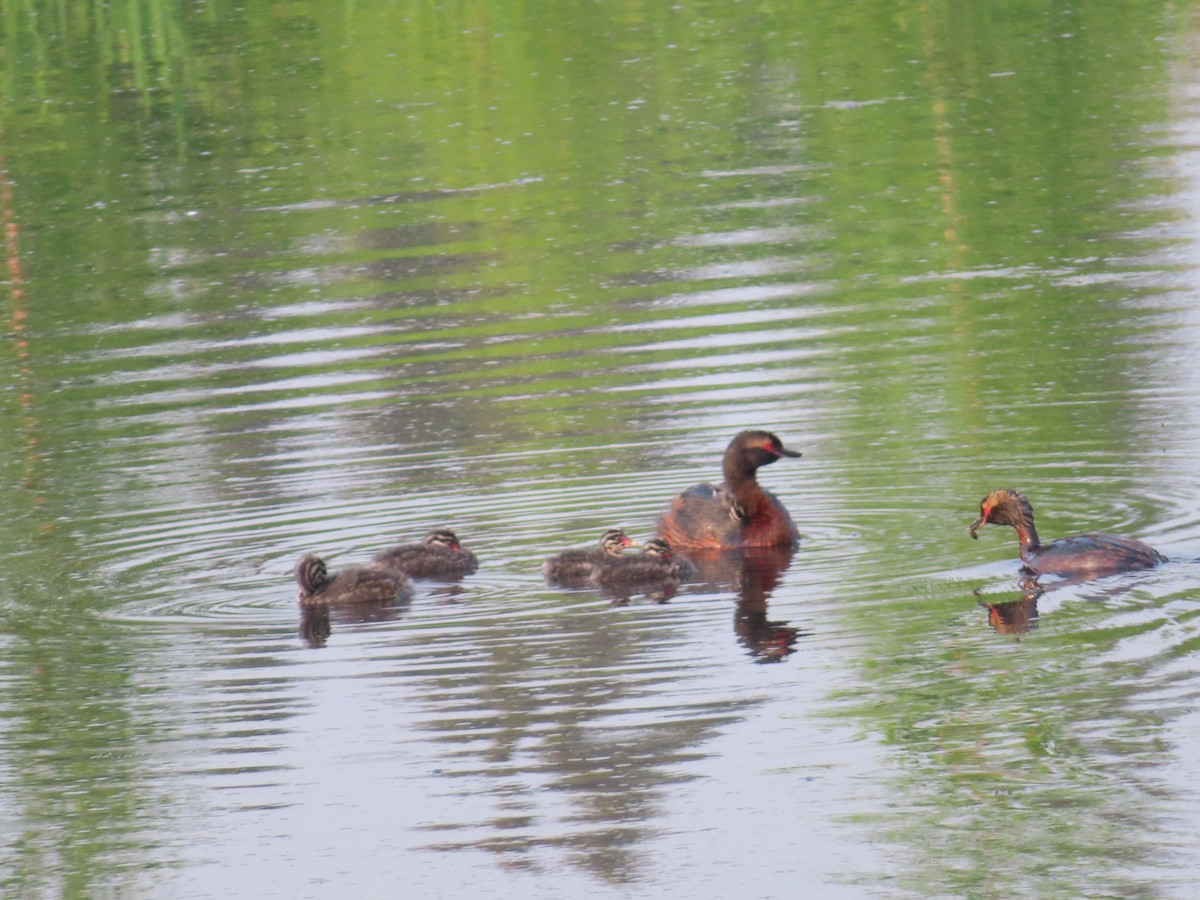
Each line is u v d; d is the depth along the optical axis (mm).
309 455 19094
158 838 10695
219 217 31859
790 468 17750
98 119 38938
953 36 43594
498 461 18516
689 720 11789
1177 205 28891
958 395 20000
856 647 12938
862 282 25953
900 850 10031
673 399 20562
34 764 11656
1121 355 21156
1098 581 13992
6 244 30828
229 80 41750
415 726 11930
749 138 35875
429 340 24109
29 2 48094
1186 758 10820
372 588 14438
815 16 46531
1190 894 9352
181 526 16828
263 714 12266
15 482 18688
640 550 14969
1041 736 11281
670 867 9984
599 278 27031
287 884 10117
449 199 32375
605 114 38312
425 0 48625
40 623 14336
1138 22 43719
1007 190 30828
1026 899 9453
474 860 10234
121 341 25125
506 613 14180
